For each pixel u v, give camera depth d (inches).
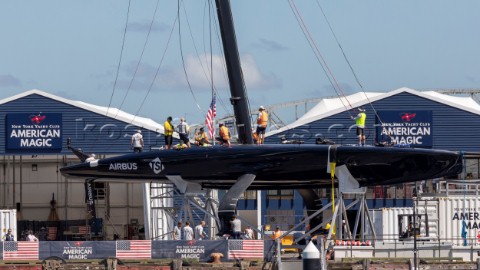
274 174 7116.1
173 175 7313.0
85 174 7564.0
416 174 6988.2
